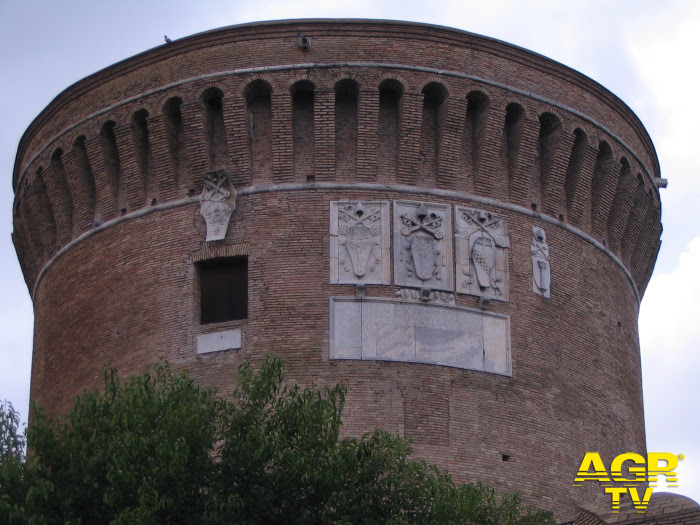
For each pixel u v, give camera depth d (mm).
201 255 47062
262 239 46781
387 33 48094
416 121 47625
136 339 47125
